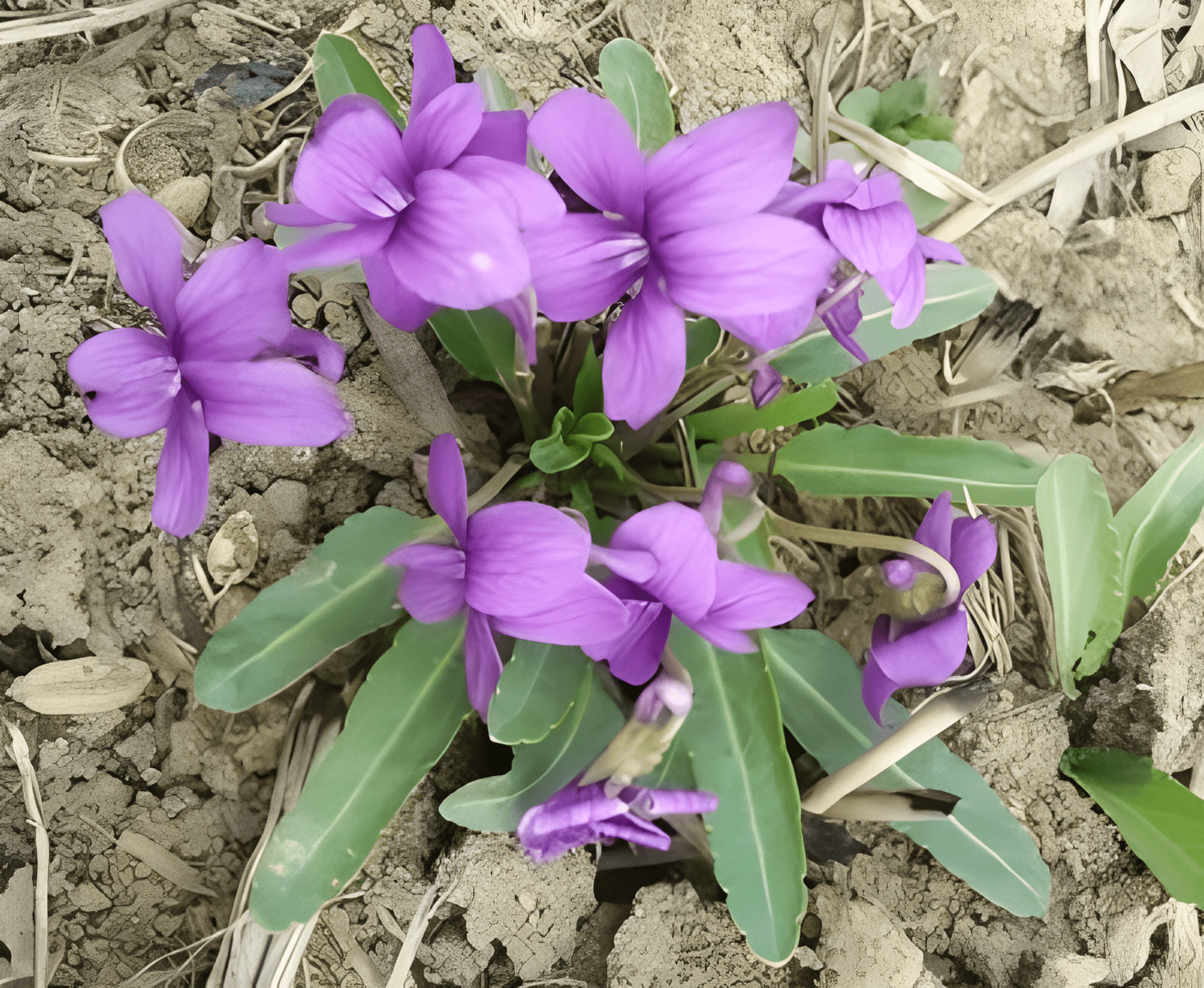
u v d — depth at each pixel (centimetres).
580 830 16
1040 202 21
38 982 17
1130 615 19
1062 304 21
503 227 14
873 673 17
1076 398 20
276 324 15
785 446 19
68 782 17
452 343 18
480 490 18
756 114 15
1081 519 18
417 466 18
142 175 19
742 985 18
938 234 21
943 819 18
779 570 18
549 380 18
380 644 18
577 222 15
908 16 21
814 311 16
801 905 17
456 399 19
